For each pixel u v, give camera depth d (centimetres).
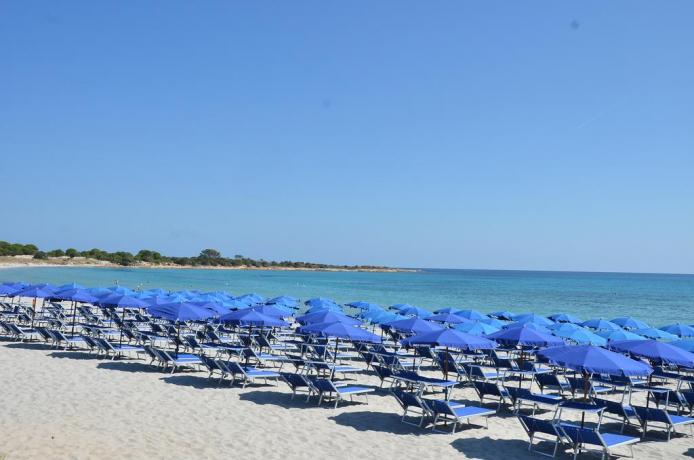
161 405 1075
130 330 1702
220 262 17750
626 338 1458
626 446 959
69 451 793
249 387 1266
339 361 1720
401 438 937
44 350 1622
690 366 967
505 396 1137
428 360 1795
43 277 7150
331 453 847
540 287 9344
